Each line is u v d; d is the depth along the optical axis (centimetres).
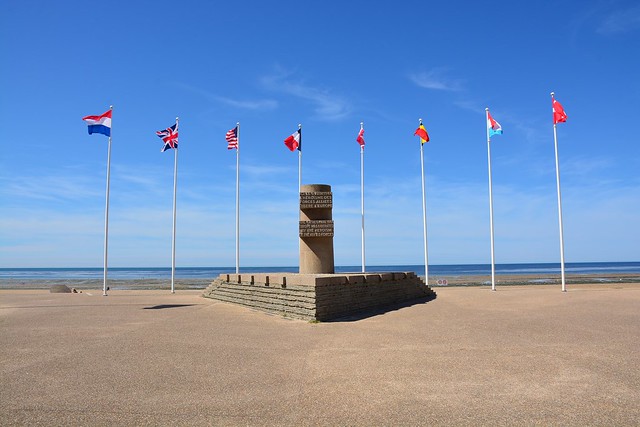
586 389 688
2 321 1401
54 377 766
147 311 1642
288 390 695
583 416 577
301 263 1986
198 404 631
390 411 600
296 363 865
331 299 1492
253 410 607
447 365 840
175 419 573
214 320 1423
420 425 553
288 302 1530
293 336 1151
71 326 1304
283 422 563
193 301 2016
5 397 659
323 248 1973
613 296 2034
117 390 694
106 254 2561
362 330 1235
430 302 1909
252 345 1036
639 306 1684
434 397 656
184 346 1023
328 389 699
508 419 569
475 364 846
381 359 892
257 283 1755
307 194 2000
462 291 2639
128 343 1055
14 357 912
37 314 1564
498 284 4506
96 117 2512
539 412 592
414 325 1309
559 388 694
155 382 738
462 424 555
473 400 642
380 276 1811
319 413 595
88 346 1020
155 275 9250
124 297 2277
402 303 1878
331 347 1012
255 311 1642
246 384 726
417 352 952
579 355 912
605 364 838
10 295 2455
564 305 1730
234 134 2883
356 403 633
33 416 581
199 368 827
